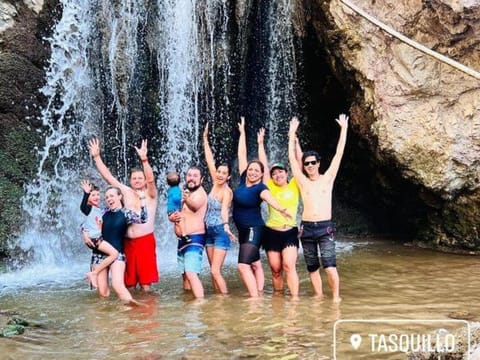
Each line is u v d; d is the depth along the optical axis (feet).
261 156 26.25
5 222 32.32
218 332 18.63
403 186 37.11
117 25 38.09
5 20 34.27
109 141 38.19
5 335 18.44
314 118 41.57
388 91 33.71
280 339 17.85
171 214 23.82
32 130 34.91
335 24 34.71
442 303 22.54
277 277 24.43
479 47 32.35
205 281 26.84
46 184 34.91
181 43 39.58
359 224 42.34
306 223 23.50
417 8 32.76
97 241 23.15
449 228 35.70
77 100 36.86
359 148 39.32
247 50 40.55
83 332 18.88
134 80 38.73
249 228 23.54
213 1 39.75
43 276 29.40
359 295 23.88
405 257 33.17
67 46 36.45
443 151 33.40
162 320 20.12
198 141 40.37
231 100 40.88
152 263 24.39
